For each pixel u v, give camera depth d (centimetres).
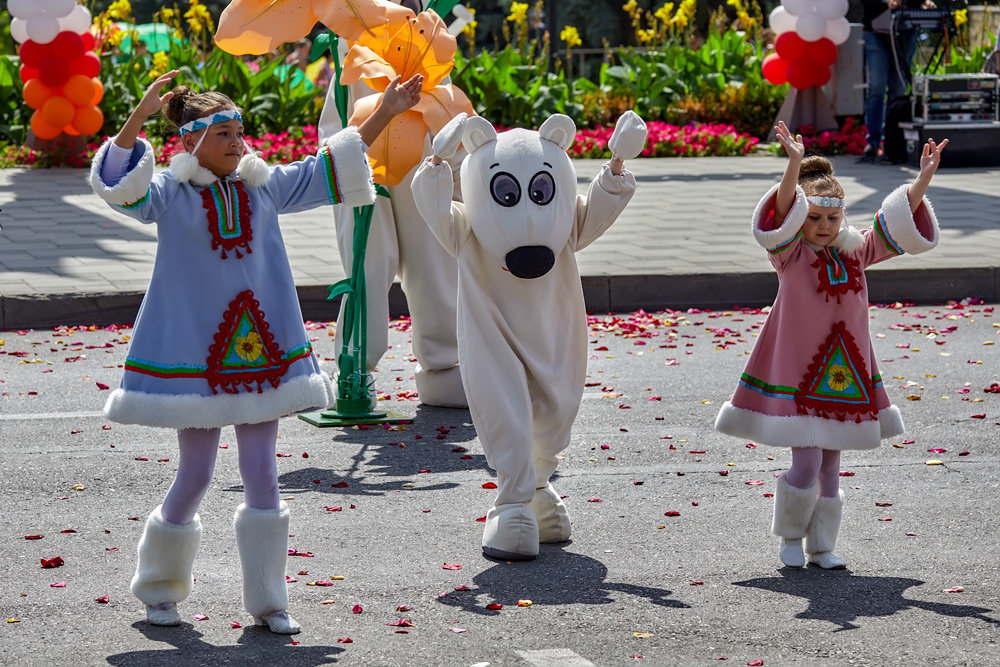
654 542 678
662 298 1335
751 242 1514
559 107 2517
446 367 977
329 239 1532
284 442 885
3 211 1717
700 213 1722
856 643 540
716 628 557
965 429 898
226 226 545
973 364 1091
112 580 614
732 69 2719
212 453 558
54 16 2067
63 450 844
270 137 2291
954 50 2630
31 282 1279
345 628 557
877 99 2244
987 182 1986
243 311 544
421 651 530
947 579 620
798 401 628
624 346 1171
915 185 644
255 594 551
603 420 928
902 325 1252
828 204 630
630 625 560
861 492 762
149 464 815
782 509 638
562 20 4416
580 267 1366
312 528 696
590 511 731
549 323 664
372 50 852
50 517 711
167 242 543
